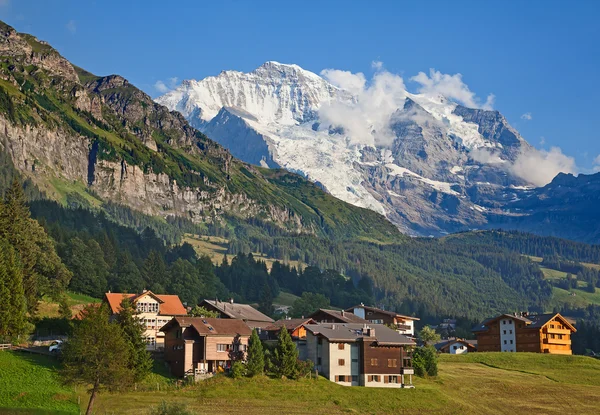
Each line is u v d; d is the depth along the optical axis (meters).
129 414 114.81
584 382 178.75
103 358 119.94
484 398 155.12
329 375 151.00
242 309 198.62
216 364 145.62
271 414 123.75
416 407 140.50
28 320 167.62
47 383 123.69
